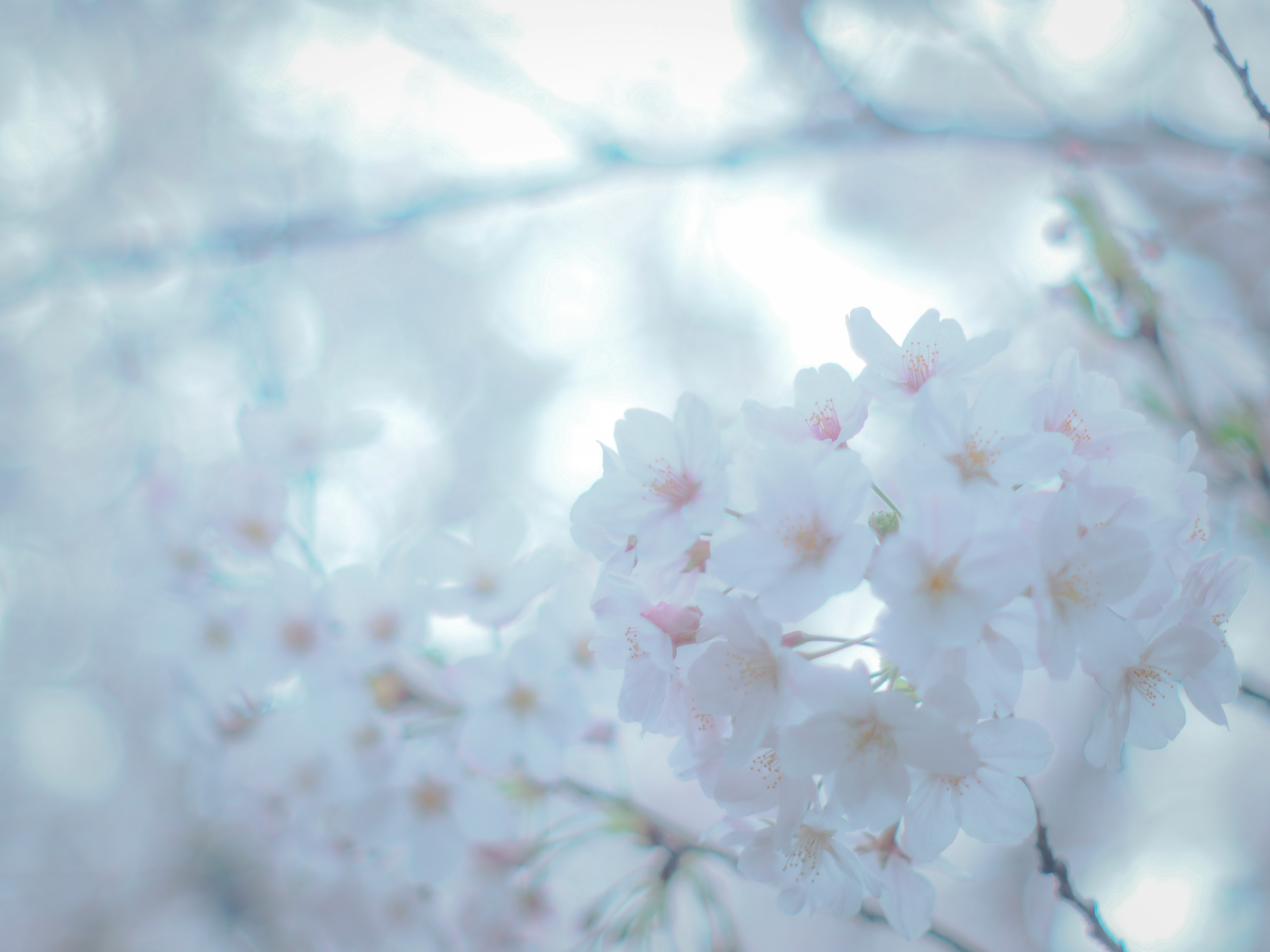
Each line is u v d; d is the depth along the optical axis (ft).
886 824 2.01
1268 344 2.70
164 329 5.09
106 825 5.76
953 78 4.51
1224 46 2.23
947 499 2.03
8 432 5.49
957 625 2.01
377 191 4.88
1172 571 2.07
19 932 5.18
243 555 2.52
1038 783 4.93
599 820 2.45
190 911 4.68
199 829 4.45
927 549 2.03
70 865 5.69
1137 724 2.12
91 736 5.82
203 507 2.53
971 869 4.99
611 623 2.14
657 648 2.10
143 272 4.40
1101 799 4.92
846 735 2.03
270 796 2.50
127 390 5.40
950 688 2.02
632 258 5.72
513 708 2.39
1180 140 3.02
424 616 2.41
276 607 2.43
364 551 3.70
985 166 5.00
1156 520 2.07
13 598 5.79
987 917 4.97
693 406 2.12
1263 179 3.08
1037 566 2.01
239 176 5.21
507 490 5.84
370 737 2.43
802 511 2.07
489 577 2.44
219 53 5.10
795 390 2.18
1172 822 4.83
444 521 5.71
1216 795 4.79
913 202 5.13
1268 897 4.51
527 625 2.52
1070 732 4.94
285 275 4.52
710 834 2.19
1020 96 4.31
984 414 2.08
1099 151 3.09
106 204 5.22
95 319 5.19
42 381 5.43
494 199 3.71
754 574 2.06
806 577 2.05
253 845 4.27
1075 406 2.13
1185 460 2.14
